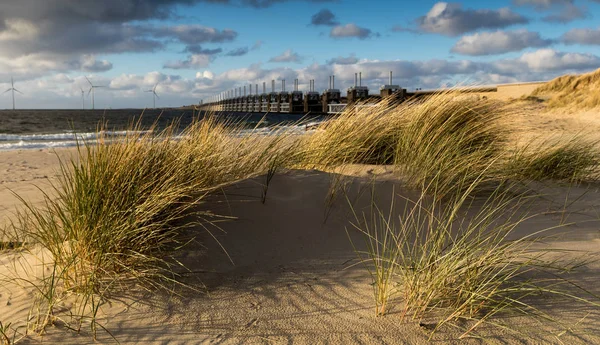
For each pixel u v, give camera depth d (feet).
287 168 12.66
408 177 12.59
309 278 7.59
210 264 7.91
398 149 14.89
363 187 11.66
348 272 7.81
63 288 7.06
